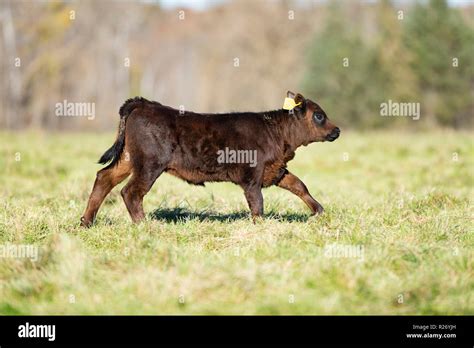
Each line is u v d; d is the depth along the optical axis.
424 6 54.94
